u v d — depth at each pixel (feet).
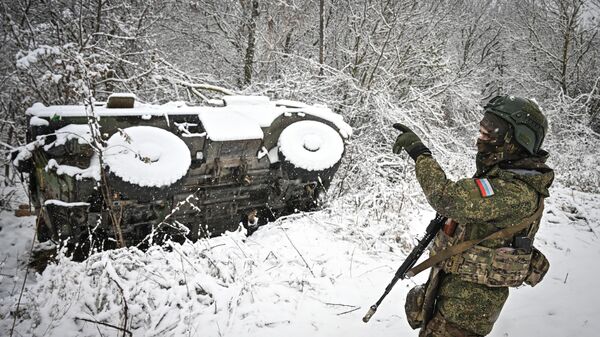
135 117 13.37
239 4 37.01
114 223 12.32
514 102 6.68
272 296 11.37
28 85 22.57
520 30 60.44
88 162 12.27
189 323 10.07
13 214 18.48
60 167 11.91
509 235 6.64
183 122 14.39
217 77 39.75
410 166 23.79
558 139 41.65
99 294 10.46
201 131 14.34
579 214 19.99
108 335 9.75
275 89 28.78
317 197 17.53
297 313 10.80
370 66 33.09
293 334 10.00
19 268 14.11
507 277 6.77
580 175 28.35
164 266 12.04
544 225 18.58
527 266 6.85
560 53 56.54
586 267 14.60
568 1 53.06
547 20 56.39
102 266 11.10
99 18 27.84
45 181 12.71
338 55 35.83
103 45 28.58
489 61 62.85
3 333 9.72
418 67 35.06
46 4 27.09
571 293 12.57
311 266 12.99
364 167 25.12
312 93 29.37
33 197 13.79
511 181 6.44
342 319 10.71
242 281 11.45
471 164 27.76
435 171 6.58
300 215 16.67
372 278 12.81
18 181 23.47
